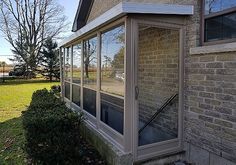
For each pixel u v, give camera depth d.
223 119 3.76
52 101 5.71
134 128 4.16
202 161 4.18
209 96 4.00
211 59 3.94
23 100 14.04
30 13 31.19
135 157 4.18
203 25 4.23
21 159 4.94
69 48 9.23
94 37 6.06
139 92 4.22
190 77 4.40
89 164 4.58
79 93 7.72
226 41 3.81
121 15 4.08
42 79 30.47
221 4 3.91
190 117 4.43
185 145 4.59
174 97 4.69
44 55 28.83
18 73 31.30
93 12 11.41
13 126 7.61
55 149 4.11
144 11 3.96
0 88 20.86
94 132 5.46
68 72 9.48
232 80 3.59
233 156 3.62
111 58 4.94
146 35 4.27
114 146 4.49
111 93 4.93
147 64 4.34
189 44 4.41
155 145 4.38
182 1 4.60
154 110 4.50
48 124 4.09
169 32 4.52
